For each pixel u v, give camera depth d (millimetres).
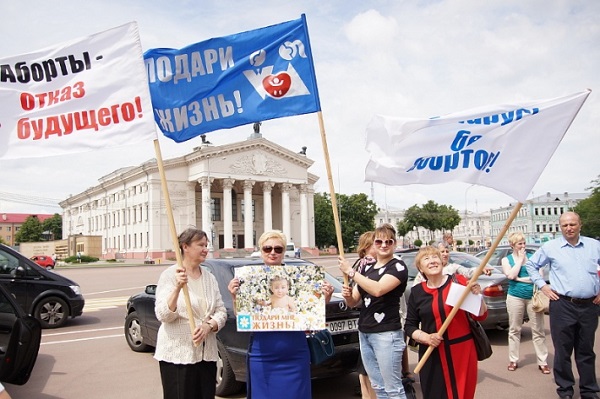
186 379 4152
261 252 4492
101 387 6996
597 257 5676
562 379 5824
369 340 4672
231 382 6238
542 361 7211
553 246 5863
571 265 5672
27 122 5000
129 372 7777
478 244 120562
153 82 5336
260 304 4215
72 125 4938
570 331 5703
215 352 4328
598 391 5637
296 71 4984
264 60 5066
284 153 75062
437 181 4867
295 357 4203
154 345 8586
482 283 9195
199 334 4086
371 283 4473
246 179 71750
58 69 4980
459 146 4809
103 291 22766
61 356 8961
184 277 4070
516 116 4625
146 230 69875
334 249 83938
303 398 4176
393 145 5059
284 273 4254
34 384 7184
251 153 72562
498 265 12031
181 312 4168
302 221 76938
